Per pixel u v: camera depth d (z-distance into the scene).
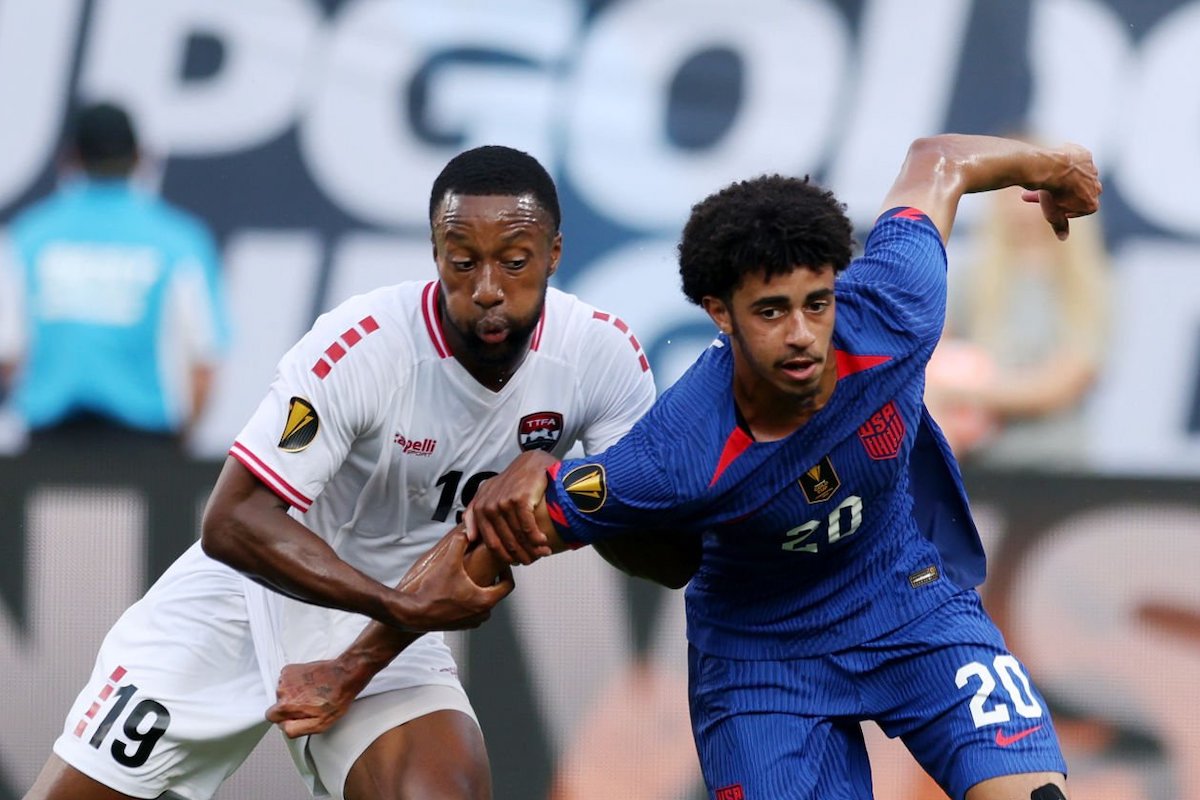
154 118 17.56
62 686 17.38
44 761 17.31
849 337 10.70
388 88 17.66
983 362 17.31
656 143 17.58
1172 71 17.38
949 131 17.50
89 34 17.70
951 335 17.34
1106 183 17.33
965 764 11.20
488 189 10.78
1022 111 17.48
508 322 10.90
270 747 17.47
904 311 10.93
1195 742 17.11
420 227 17.58
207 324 17.52
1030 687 11.51
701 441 10.55
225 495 11.23
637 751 17.28
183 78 17.66
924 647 11.50
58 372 17.45
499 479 10.91
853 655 11.61
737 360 10.48
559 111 17.61
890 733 11.81
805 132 17.56
